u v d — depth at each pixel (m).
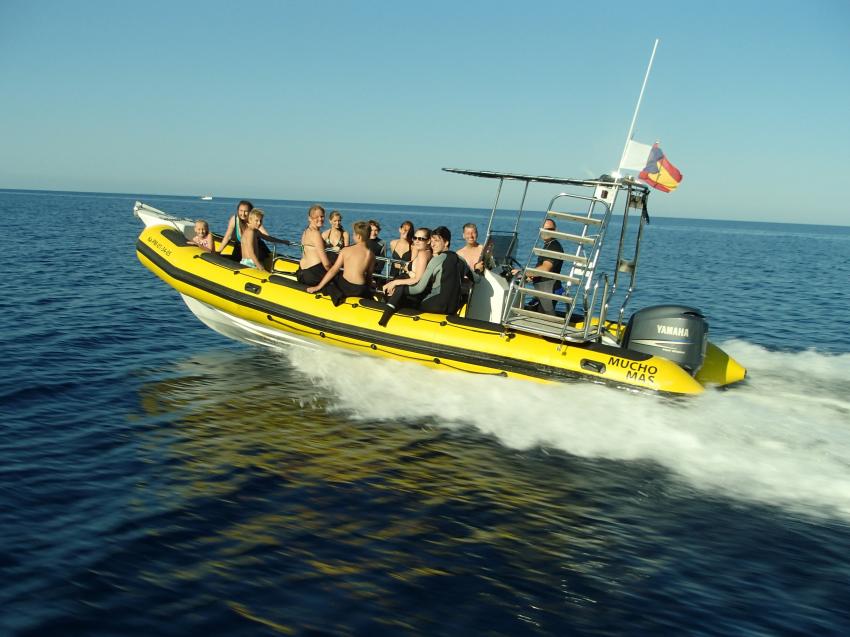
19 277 15.24
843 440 5.85
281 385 7.51
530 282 7.70
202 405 6.79
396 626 3.50
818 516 4.76
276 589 3.78
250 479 5.13
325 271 7.76
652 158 6.72
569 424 6.18
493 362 6.86
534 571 4.06
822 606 3.77
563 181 7.09
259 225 8.26
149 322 10.85
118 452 5.55
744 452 5.67
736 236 90.75
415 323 7.14
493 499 4.97
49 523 4.39
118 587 3.74
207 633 3.40
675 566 4.15
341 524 4.53
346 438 6.02
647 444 5.83
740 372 7.38
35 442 5.69
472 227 7.75
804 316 14.84
